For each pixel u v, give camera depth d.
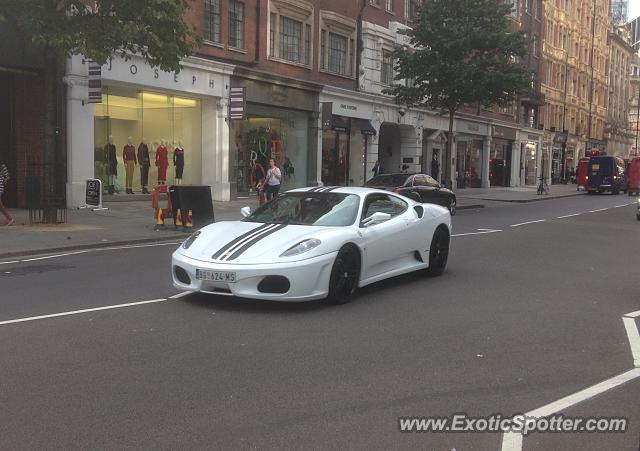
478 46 24.77
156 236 13.51
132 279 8.80
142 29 12.84
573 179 61.25
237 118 22.45
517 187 48.78
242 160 24.22
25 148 18.05
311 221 7.75
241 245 6.96
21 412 4.13
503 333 6.29
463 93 25.05
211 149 22.77
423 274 9.40
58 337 5.84
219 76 22.33
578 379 4.95
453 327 6.48
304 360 5.27
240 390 4.57
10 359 5.19
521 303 7.72
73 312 6.80
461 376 4.97
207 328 6.19
